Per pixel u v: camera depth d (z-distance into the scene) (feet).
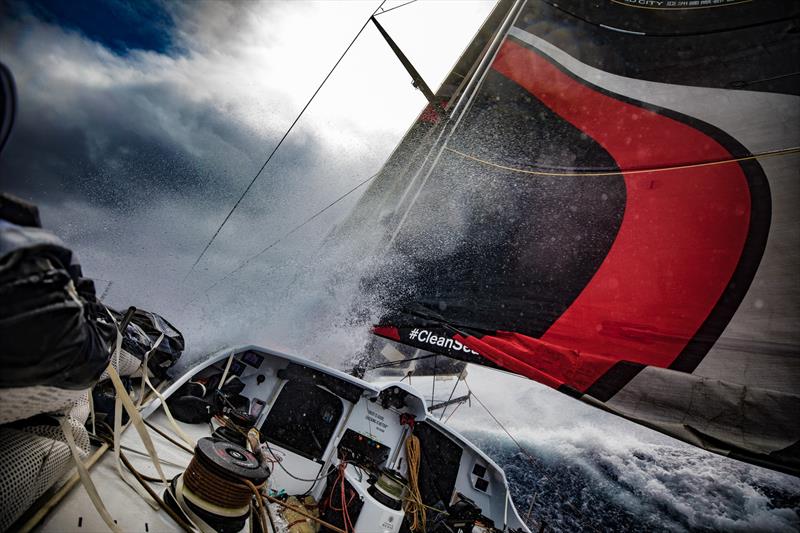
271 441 13.70
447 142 22.98
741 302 14.46
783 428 12.12
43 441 5.58
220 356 13.51
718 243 15.96
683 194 17.47
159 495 7.59
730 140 17.90
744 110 18.28
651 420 13.73
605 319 15.80
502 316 17.24
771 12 19.62
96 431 8.27
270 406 14.12
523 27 24.54
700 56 20.52
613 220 18.01
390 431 14.57
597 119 21.17
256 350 14.44
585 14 23.67
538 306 16.98
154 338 11.43
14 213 4.19
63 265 4.60
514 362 15.99
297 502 12.44
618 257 17.01
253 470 7.57
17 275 3.80
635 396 14.15
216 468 7.16
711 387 13.24
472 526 13.19
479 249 19.27
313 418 14.25
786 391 12.57
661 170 18.42
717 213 16.57
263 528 8.43
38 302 3.94
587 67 22.61
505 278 18.11
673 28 21.65
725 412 12.87
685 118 19.25
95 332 5.15
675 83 20.43
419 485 14.34
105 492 6.77
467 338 17.13
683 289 15.56
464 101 25.03
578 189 19.58
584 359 15.17
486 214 20.02
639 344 14.93
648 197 17.93
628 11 22.67
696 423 13.10
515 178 20.67
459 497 14.34
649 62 21.44
